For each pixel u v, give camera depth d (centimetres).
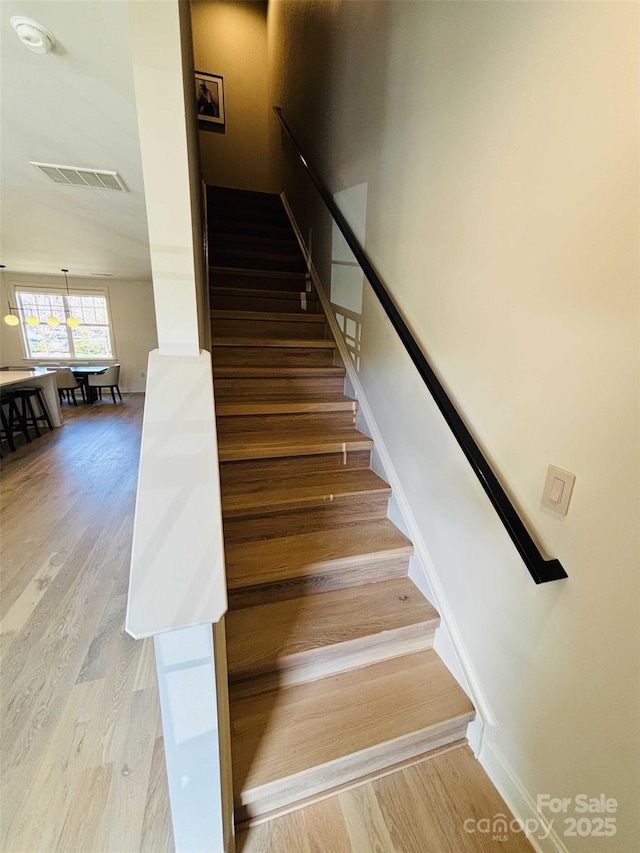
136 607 73
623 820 88
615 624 86
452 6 133
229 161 506
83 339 813
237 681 135
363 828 114
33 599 200
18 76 180
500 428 119
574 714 98
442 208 145
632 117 76
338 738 125
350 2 221
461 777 128
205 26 467
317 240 308
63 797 118
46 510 299
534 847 110
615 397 83
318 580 164
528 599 111
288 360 263
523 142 105
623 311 81
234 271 314
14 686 152
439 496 155
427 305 158
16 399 520
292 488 191
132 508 306
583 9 85
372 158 204
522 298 108
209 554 80
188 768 88
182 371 107
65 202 351
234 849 108
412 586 173
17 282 741
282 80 411
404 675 148
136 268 670
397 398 187
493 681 127
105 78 180
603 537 88
